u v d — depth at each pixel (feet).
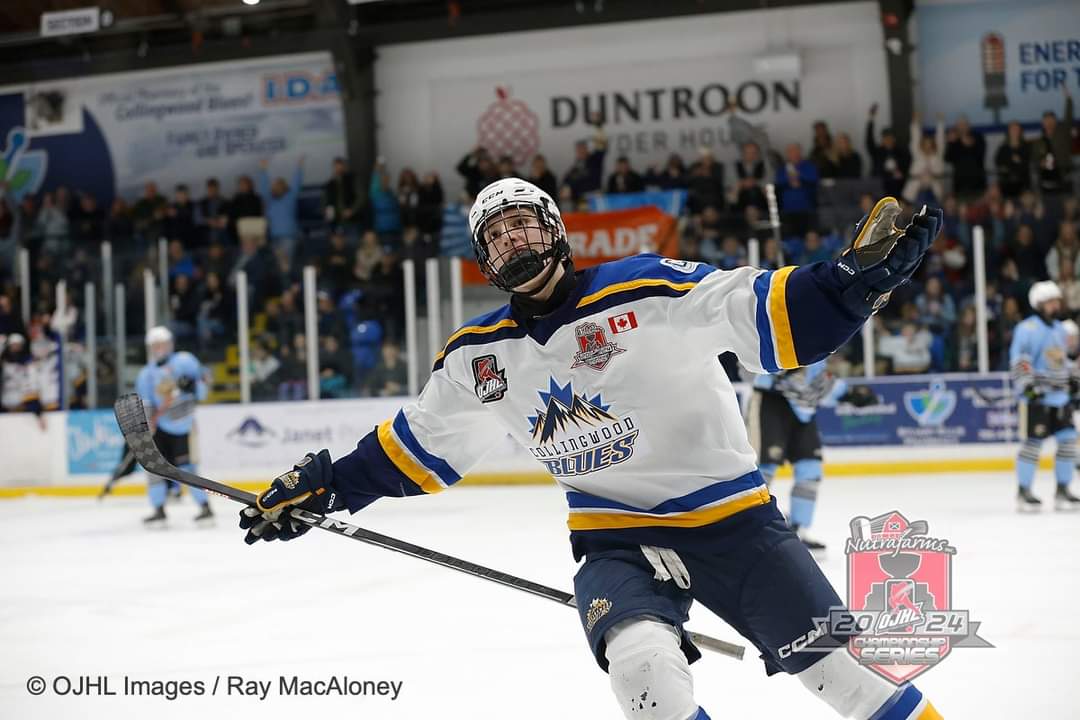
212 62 65.77
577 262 50.52
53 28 60.59
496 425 9.81
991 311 45.70
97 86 67.77
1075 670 13.93
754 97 61.77
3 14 64.90
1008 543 25.50
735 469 8.81
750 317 8.04
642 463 8.76
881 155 55.01
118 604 22.09
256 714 13.15
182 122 67.05
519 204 8.78
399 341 48.11
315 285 48.47
